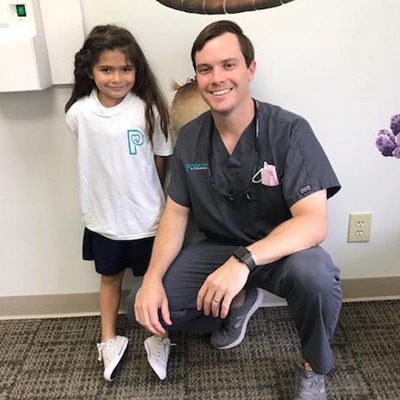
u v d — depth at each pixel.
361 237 1.64
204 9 1.35
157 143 1.42
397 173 1.56
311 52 1.40
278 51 1.40
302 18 1.37
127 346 1.55
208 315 1.34
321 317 1.14
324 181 1.24
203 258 1.39
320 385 1.24
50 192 1.58
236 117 1.25
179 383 1.40
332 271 1.17
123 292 1.70
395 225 1.63
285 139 1.25
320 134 1.51
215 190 1.32
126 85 1.31
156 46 1.39
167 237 1.38
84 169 1.39
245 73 1.21
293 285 1.17
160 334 1.28
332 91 1.45
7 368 1.49
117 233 1.44
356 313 1.65
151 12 1.36
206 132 1.33
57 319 1.71
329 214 1.61
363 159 1.54
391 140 1.52
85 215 1.45
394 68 1.43
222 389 1.37
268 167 1.26
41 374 1.46
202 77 1.21
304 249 1.20
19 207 1.60
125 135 1.34
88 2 1.34
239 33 1.21
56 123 1.48
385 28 1.38
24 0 1.25
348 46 1.40
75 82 1.35
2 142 1.51
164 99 1.44
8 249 1.66
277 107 1.30
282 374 1.41
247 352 1.50
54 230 1.63
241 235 1.37
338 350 1.48
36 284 1.71
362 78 1.44
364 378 1.38
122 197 1.40
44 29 1.34
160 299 1.27
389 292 1.72
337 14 1.36
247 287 1.43
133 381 1.42
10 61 1.27
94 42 1.25
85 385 1.42
